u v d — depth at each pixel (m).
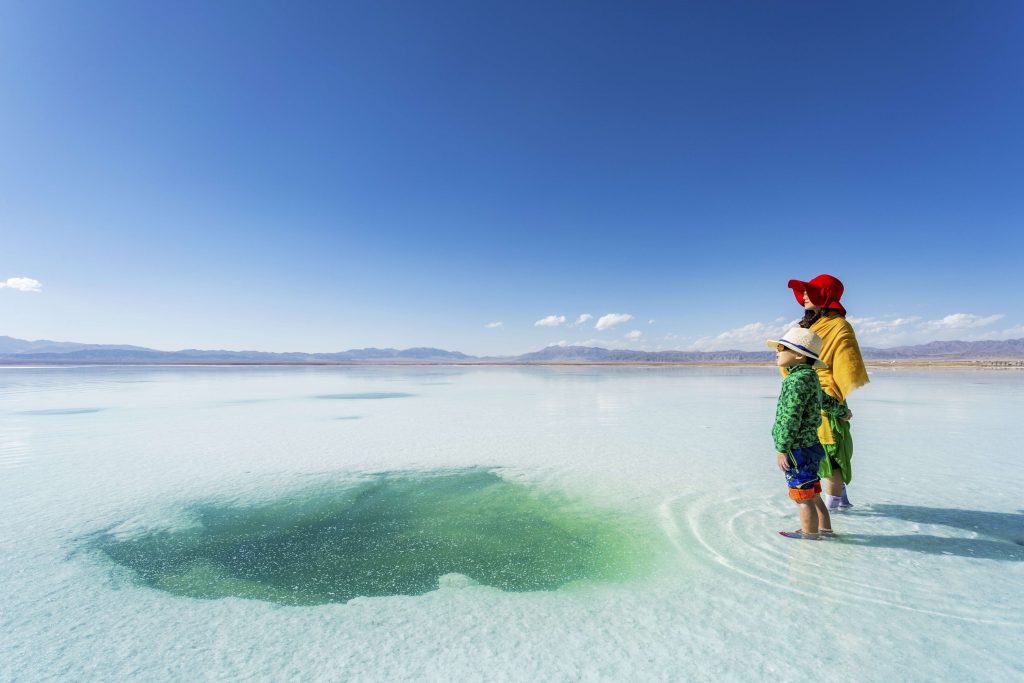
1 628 2.48
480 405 13.16
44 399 15.00
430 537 3.67
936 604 2.60
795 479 3.45
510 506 4.36
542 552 3.37
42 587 2.92
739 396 15.70
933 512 3.99
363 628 2.45
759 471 5.48
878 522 3.78
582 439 7.63
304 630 2.44
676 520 3.93
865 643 2.26
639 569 3.08
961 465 5.64
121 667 2.15
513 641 2.32
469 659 2.18
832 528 3.67
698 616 2.52
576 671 2.09
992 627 2.38
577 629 2.42
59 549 3.47
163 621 2.54
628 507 4.28
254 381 26.78
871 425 8.70
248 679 2.05
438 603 2.71
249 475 5.50
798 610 2.56
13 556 3.36
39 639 2.38
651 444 7.16
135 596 2.81
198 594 2.83
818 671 2.07
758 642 2.29
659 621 2.48
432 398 15.45
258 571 3.13
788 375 3.44
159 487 5.01
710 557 3.23
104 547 3.51
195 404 13.47
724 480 5.10
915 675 2.04
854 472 5.32
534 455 6.45
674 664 2.13
